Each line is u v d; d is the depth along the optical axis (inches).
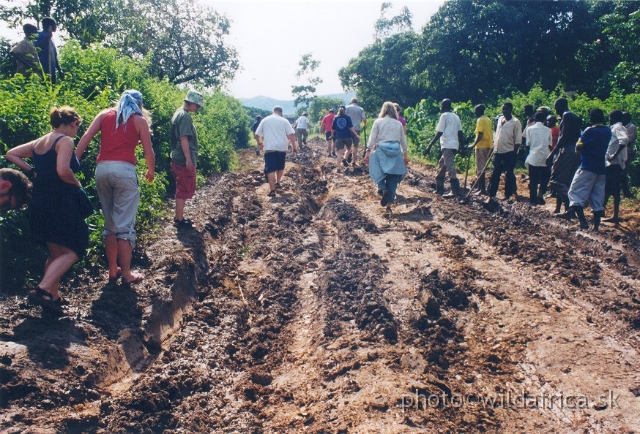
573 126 371.9
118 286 229.5
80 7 603.2
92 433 151.7
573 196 346.9
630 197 462.9
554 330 218.1
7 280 209.3
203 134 589.9
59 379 162.1
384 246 331.3
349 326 227.3
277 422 169.5
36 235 193.2
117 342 194.9
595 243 320.8
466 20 1075.9
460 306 246.1
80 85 411.2
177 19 1063.6
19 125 260.7
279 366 207.9
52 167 190.7
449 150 460.8
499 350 206.1
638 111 563.2
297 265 311.3
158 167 450.9
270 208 442.9
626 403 167.9
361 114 693.3
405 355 196.5
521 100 690.2
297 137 1029.8
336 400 174.9
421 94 1595.7
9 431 137.3
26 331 178.2
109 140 219.3
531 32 1049.5
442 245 331.6
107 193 222.8
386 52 1699.1
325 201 494.0
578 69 1103.6
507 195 445.7
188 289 264.4
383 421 158.2
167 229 327.3
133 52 928.3
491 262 303.0
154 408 167.5
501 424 161.2
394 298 252.1
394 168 394.9
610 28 892.6
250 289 282.0
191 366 198.4
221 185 501.4
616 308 231.9
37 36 386.3
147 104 473.7
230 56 1134.4
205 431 163.8
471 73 1125.1
